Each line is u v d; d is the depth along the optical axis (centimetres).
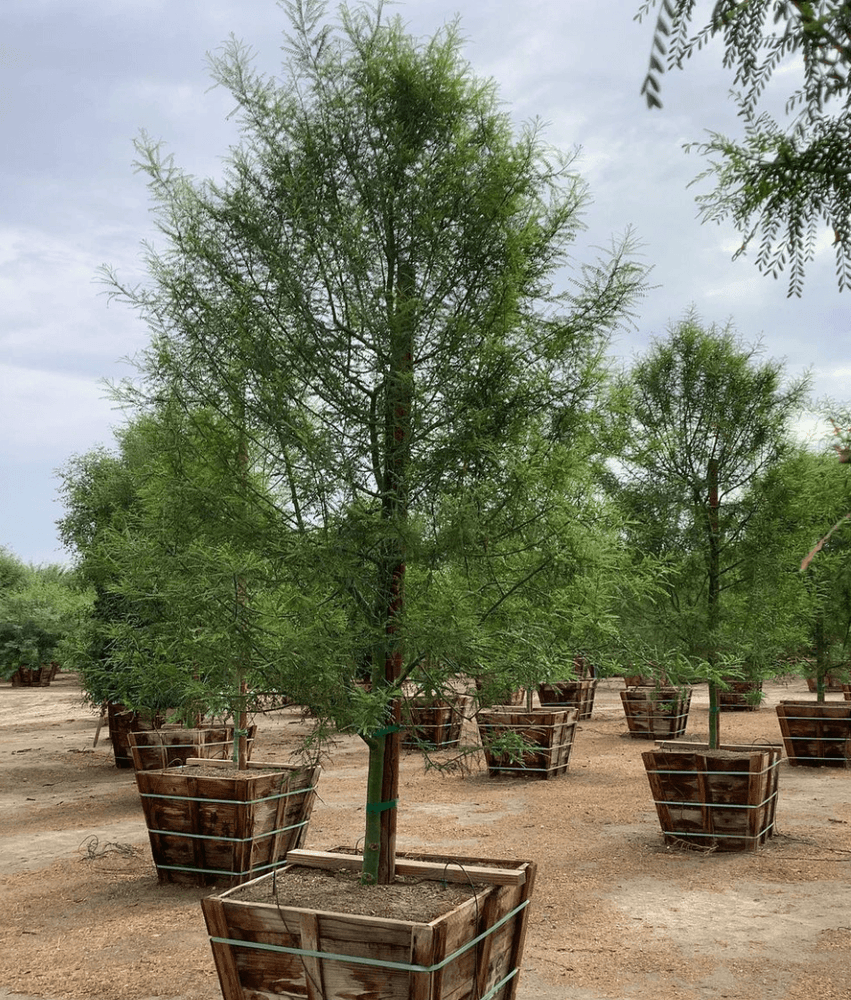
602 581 428
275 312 434
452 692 409
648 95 85
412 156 432
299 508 431
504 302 412
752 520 868
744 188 141
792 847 812
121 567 465
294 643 388
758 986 484
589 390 418
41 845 883
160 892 692
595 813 995
